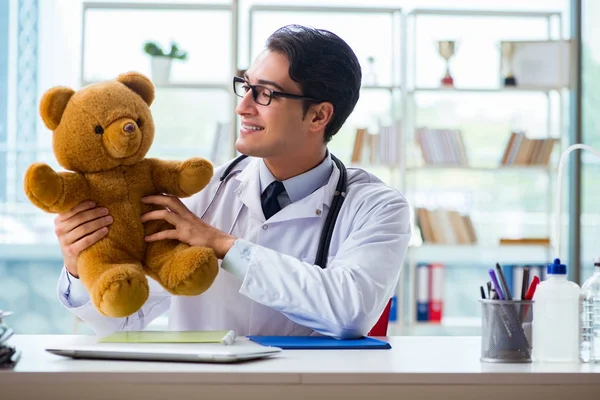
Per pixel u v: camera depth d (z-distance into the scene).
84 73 3.86
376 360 1.25
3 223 5.40
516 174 4.98
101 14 4.99
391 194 1.77
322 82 1.69
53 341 1.47
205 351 1.19
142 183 1.47
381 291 1.58
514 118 4.87
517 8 4.07
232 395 1.10
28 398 1.09
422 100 4.92
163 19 4.96
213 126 5.11
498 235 4.96
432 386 1.12
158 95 5.08
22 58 5.26
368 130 3.97
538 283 1.36
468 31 4.71
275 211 1.79
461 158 4.00
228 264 1.50
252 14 3.94
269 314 1.71
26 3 5.27
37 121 5.27
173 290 1.41
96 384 1.09
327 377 1.10
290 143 1.69
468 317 5.47
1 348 1.16
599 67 4.21
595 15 4.18
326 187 1.76
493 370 1.15
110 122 1.38
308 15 4.50
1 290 5.49
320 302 1.49
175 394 1.09
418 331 5.16
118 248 1.41
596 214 4.23
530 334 1.29
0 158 5.28
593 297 1.32
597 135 4.23
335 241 1.73
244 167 1.85
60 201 1.38
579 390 1.15
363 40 4.57
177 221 1.47
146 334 1.45
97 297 1.29
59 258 5.54
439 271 3.96
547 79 3.97
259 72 1.68
